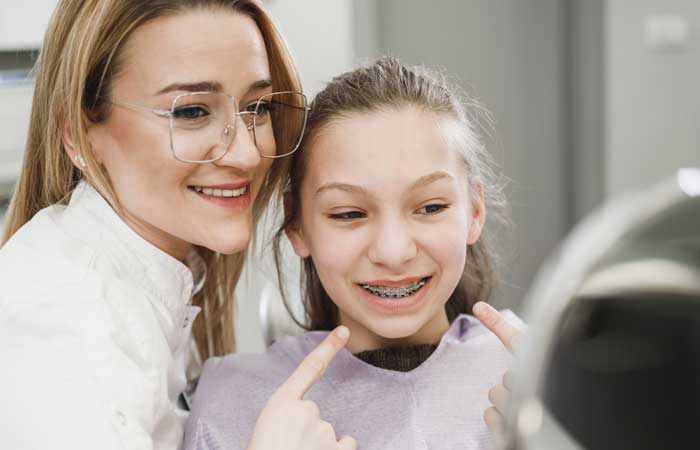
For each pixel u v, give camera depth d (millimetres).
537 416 400
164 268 929
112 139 880
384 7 2799
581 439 413
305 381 840
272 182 1022
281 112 989
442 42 2865
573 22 2893
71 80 870
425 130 914
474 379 981
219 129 858
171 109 838
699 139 2854
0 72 1841
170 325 924
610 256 382
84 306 797
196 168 865
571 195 3018
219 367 1071
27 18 1849
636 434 433
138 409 764
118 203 904
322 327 1181
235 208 905
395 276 908
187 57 831
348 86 980
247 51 863
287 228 1049
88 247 870
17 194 993
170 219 889
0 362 755
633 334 418
